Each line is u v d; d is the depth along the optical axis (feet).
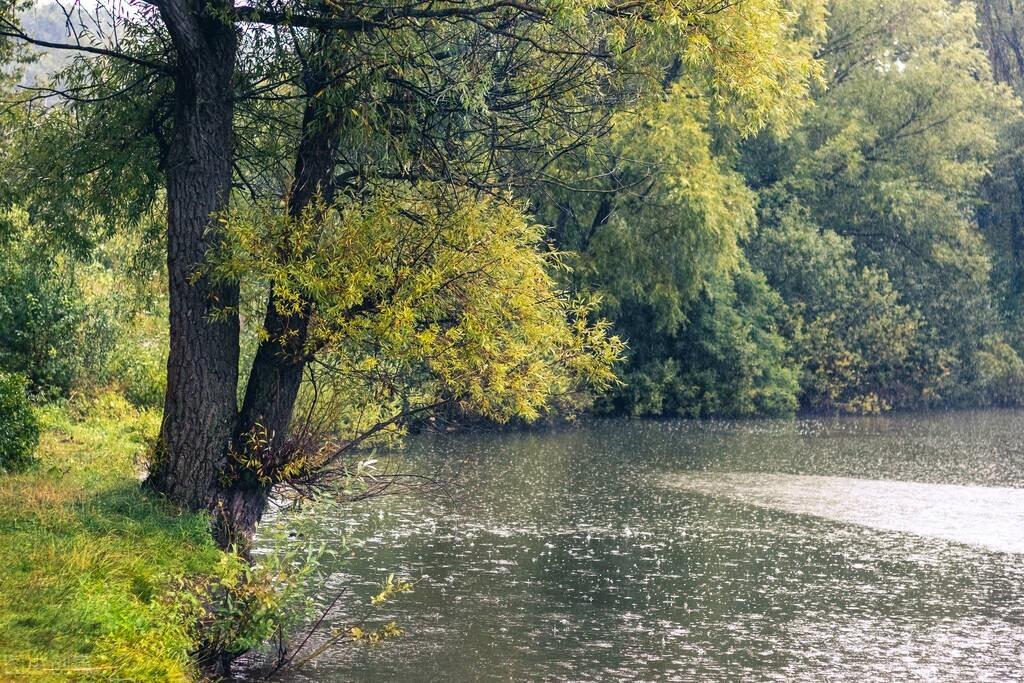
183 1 45.34
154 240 59.06
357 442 48.60
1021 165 170.81
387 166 50.24
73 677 28.63
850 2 160.04
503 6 48.06
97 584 35.06
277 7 46.91
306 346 45.88
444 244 45.16
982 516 70.95
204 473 46.34
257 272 44.11
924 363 158.40
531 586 51.55
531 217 47.62
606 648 42.65
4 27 49.83
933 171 162.09
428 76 48.52
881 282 156.66
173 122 51.24
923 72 161.27
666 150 111.34
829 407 152.46
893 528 66.90
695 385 139.03
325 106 47.34
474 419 101.40
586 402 118.73
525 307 44.91
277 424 47.39
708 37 46.96
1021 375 164.55
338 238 45.01
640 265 119.44
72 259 84.74
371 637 40.88
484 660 40.75
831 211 161.07
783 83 53.31
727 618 47.21
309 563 39.58
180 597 36.42
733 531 65.41
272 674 38.32
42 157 53.93
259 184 54.24
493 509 70.23
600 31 51.06
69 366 84.89
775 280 151.53
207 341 46.37
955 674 40.52
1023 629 46.26
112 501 45.24
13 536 38.86
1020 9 183.11
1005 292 170.09
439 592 49.96
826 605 49.49
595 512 70.33
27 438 54.95
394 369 49.52
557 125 55.62
